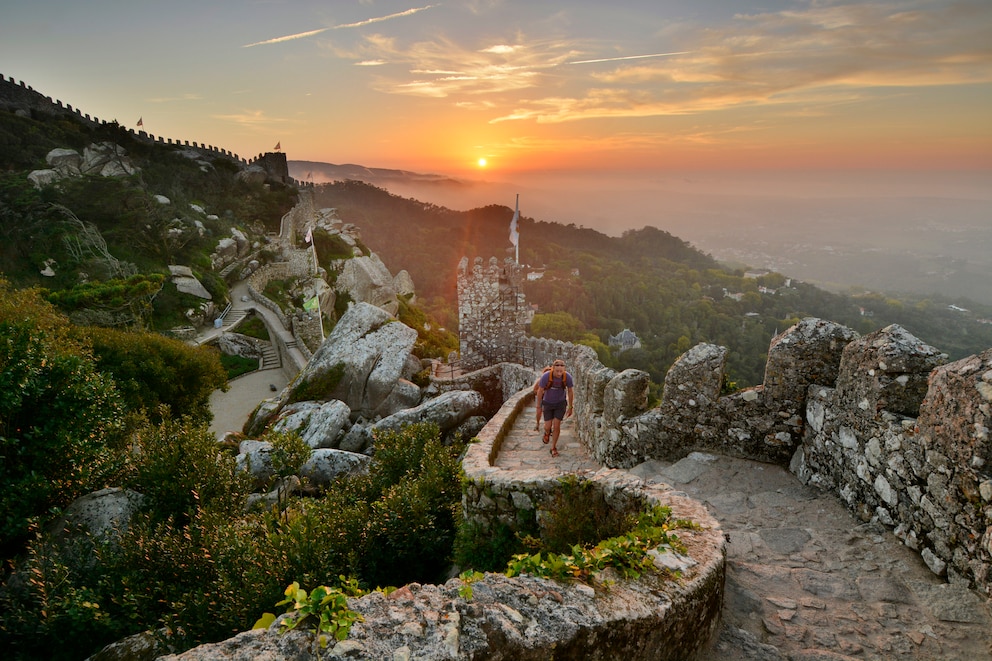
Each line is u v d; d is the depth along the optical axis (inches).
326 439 576.1
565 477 229.8
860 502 212.1
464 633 112.5
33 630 274.4
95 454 383.9
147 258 2038.6
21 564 309.4
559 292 5880.9
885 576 175.6
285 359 1515.7
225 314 1930.4
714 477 254.1
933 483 177.8
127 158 2952.8
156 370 815.1
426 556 315.9
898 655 144.2
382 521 307.6
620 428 307.3
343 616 111.8
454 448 424.5
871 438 207.3
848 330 243.9
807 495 232.2
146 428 429.1
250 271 2404.0
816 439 241.0
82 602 274.2
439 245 7224.4
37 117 3078.2
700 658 146.7
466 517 267.1
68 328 734.5
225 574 259.6
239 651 105.0
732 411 269.1
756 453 265.3
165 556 293.4
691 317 5600.4
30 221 1964.8
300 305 2187.5
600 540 195.9
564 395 358.0
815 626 156.1
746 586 174.6
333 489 386.9
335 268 2728.8
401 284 3457.2
